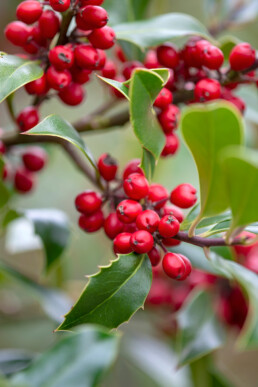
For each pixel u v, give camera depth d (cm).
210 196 29
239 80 34
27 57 32
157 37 34
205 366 44
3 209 38
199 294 41
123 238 30
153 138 31
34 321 46
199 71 34
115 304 29
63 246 39
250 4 45
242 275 30
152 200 31
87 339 34
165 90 32
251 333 27
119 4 39
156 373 45
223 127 27
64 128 30
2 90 30
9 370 38
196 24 36
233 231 29
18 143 36
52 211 40
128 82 30
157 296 45
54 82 32
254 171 26
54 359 34
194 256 35
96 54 32
